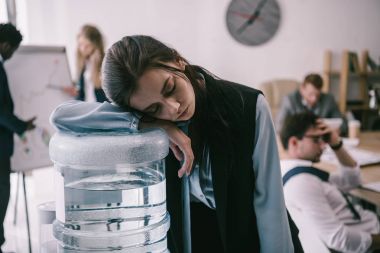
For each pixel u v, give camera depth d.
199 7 4.71
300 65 5.09
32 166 2.74
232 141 0.83
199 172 0.88
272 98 4.52
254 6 4.83
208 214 0.96
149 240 0.83
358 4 5.15
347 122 3.44
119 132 0.74
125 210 0.79
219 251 0.96
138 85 0.70
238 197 0.86
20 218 3.14
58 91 2.94
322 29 5.08
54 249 0.81
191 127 0.83
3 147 2.32
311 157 1.73
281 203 0.85
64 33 4.28
